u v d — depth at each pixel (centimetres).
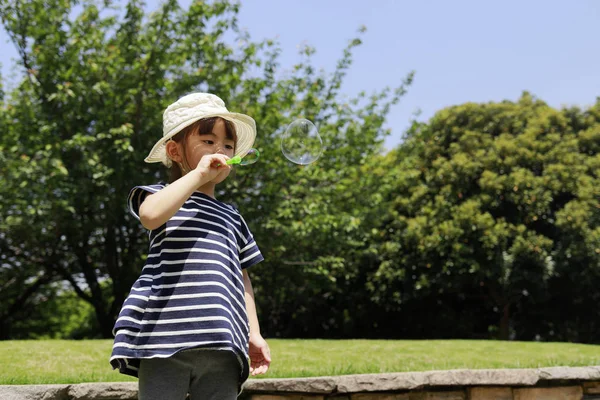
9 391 293
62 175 895
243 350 173
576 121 1554
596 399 396
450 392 370
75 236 1048
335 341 644
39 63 1009
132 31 1030
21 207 910
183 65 1070
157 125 1015
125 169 977
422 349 568
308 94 1098
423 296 1418
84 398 307
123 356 164
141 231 1113
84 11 1048
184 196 172
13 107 1011
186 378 170
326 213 1001
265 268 1113
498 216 1415
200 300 171
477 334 1552
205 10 1032
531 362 478
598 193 1357
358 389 349
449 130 1573
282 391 339
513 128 1547
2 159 901
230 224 194
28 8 1020
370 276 1448
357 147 1180
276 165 1026
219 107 200
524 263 1332
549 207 1402
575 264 1325
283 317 1602
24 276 1198
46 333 1570
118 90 995
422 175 1527
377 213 1224
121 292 1142
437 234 1345
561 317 1461
